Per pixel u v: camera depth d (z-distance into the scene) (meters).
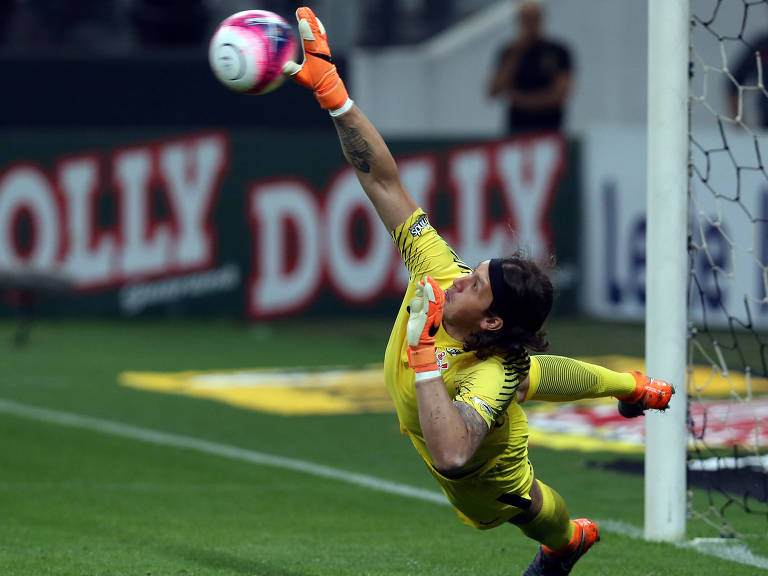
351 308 60.19
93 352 49.84
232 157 58.94
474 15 82.31
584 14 73.75
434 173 60.31
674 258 20.48
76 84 67.06
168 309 59.28
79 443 30.75
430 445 13.07
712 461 27.23
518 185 61.41
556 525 15.69
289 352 50.69
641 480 26.66
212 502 24.14
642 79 73.19
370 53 75.50
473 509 15.13
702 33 69.06
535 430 32.84
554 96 63.28
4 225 57.84
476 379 13.75
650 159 20.67
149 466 27.97
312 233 59.59
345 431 33.19
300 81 15.01
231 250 59.25
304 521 22.45
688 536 21.36
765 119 68.31
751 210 55.84
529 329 13.84
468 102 75.38
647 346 20.77
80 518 22.41
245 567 18.42
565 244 62.12
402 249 15.11
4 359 47.47
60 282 51.91
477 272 13.86
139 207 58.81
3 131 66.81
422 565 18.81
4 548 19.62
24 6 75.25
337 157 59.72
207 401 38.28
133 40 75.44
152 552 19.50
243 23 15.15
